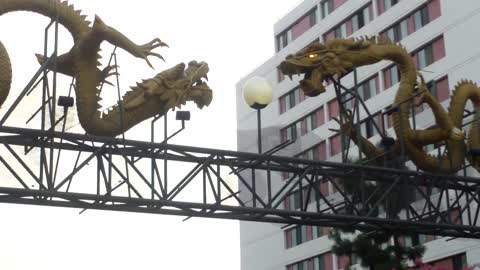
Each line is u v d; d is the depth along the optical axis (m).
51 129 15.20
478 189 18.61
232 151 16.55
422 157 18.81
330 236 26.86
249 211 16.48
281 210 16.64
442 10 43.22
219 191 16.50
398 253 26.39
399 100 19.30
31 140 15.40
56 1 16.00
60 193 15.12
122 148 16.03
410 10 45.31
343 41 18.09
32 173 15.19
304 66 17.56
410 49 44.84
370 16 48.25
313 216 16.86
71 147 15.79
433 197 33.69
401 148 18.64
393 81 45.81
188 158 16.70
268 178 16.95
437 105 18.81
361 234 26.33
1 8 15.59
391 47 19.20
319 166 17.45
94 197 15.40
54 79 15.23
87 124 15.84
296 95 52.59
